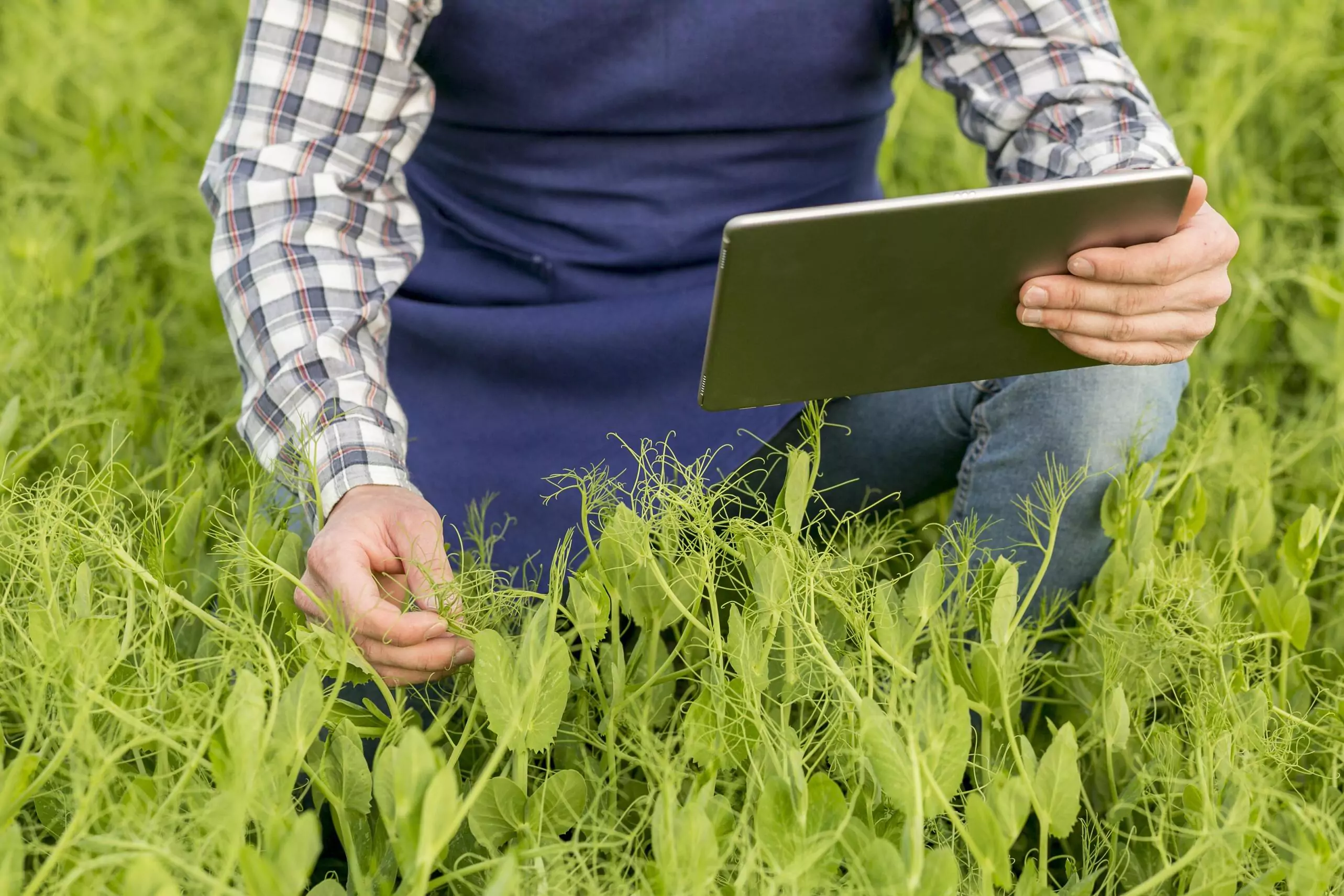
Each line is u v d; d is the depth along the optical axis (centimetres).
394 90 114
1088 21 118
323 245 108
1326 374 160
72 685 84
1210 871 82
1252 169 206
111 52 212
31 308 155
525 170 122
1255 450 134
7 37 223
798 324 90
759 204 124
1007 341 98
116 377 148
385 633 85
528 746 80
